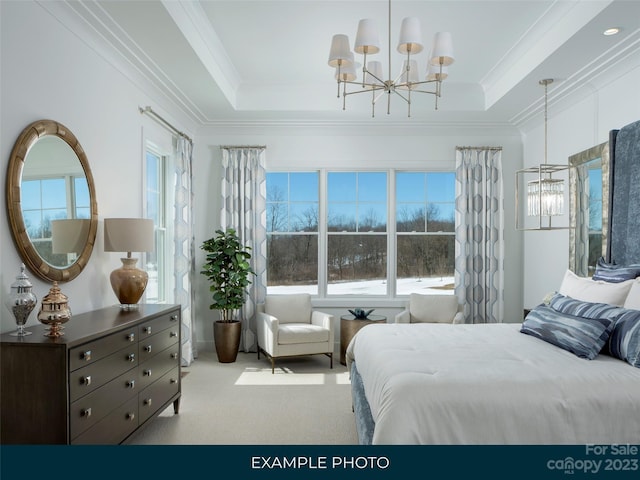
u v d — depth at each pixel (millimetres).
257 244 5977
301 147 6125
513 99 5000
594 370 2369
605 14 3189
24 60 2727
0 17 2537
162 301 5328
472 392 2146
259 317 5531
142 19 3262
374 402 2463
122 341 2832
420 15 3779
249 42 4320
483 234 5977
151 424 3504
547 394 2148
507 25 3916
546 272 5410
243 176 6004
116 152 3871
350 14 3793
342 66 3488
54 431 2268
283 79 5324
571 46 3689
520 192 6137
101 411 2586
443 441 2064
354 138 6125
